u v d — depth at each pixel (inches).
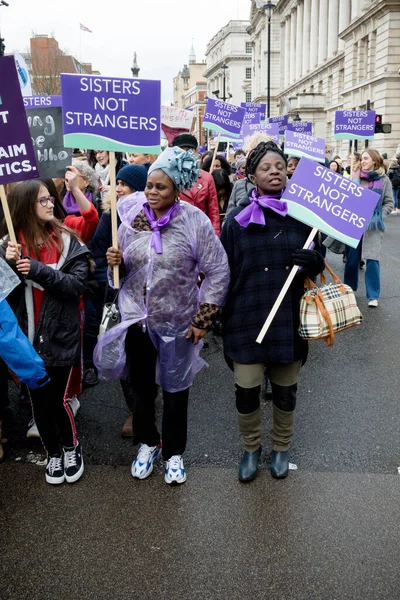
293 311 123.3
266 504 121.3
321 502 121.7
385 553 106.1
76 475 130.1
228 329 126.0
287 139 255.3
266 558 105.3
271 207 118.4
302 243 122.6
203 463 137.6
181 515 118.0
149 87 118.6
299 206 119.6
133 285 121.2
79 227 158.6
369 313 265.1
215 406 169.9
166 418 127.5
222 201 260.4
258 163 119.6
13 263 121.3
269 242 120.6
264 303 121.2
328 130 1774.1
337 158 573.6
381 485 127.6
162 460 140.4
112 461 139.8
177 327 121.6
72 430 131.0
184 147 216.2
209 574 101.6
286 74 2522.1
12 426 159.6
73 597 96.7
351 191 120.0
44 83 1519.4
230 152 648.4
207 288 119.0
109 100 118.6
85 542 110.1
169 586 99.0
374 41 1330.0
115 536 111.7
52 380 126.0
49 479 129.6
